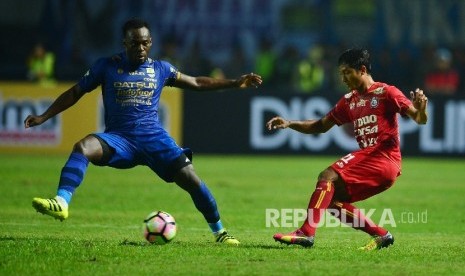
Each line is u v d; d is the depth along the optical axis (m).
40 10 113.75
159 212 33.69
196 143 86.25
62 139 84.69
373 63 107.94
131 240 35.06
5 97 84.12
